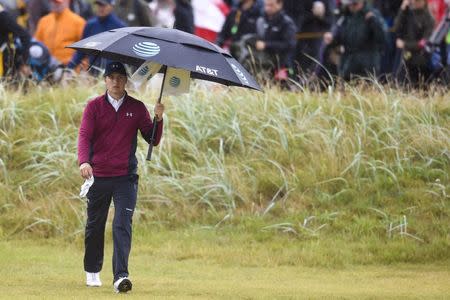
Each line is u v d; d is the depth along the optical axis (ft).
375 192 156.66
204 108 174.50
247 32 199.62
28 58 188.55
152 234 147.33
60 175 159.74
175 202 154.92
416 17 194.70
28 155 166.20
